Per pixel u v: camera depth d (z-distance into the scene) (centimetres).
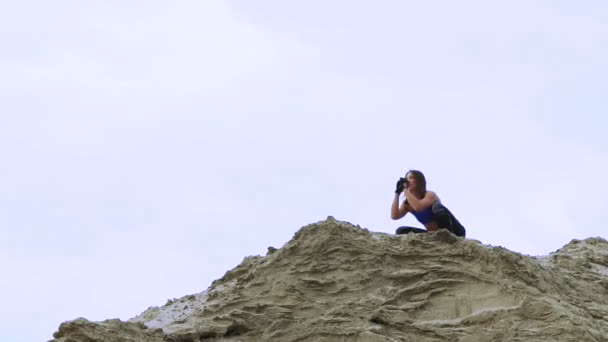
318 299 2298
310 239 2377
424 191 2508
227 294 2355
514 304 2248
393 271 2336
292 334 2248
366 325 2228
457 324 2242
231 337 2264
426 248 2359
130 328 2153
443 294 2297
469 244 2339
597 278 2628
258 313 2297
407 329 2239
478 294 2281
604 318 2381
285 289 2314
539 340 2184
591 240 3002
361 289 2302
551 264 2650
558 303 2267
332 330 2234
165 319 2344
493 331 2214
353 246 2358
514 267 2297
